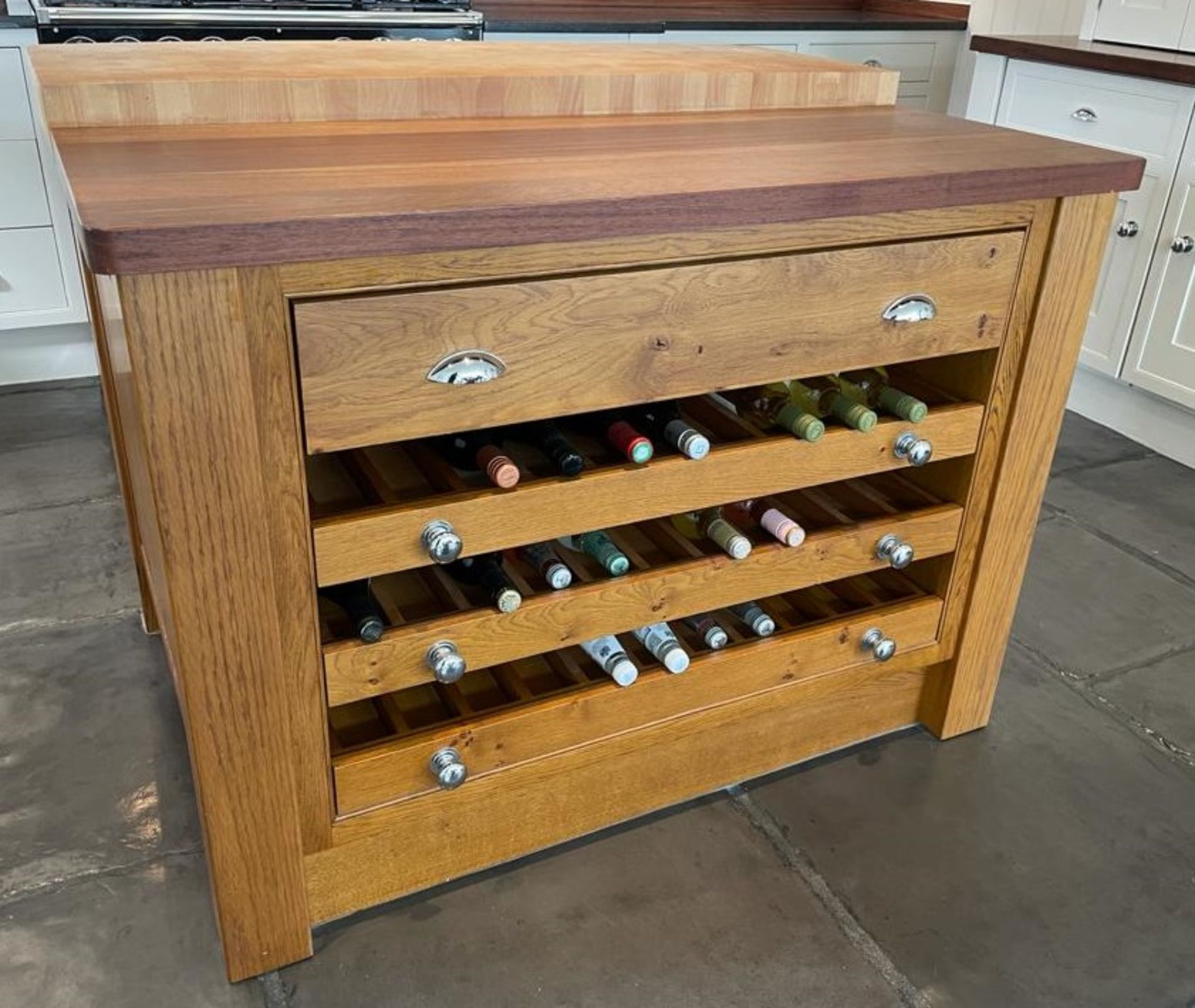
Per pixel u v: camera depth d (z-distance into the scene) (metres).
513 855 1.56
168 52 1.70
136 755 1.75
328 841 1.34
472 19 3.15
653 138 1.47
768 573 1.52
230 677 1.19
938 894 1.55
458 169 1.23
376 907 1.48
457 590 1.41
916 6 4.14
